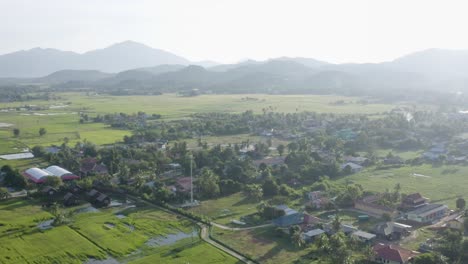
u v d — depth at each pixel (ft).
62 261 320.50
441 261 303.68
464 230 383.45
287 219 396.16
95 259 325.83
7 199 472.03
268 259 324.39
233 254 334.85
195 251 339.77
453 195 507.71
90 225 396.78
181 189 504.43
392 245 348.38
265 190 499.10
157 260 323.16
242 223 403.54
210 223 402.93
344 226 383.45
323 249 337.93
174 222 407.44
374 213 435.94
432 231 393.70
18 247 343.46
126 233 378.32
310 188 516.73
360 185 518.37
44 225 396.16
